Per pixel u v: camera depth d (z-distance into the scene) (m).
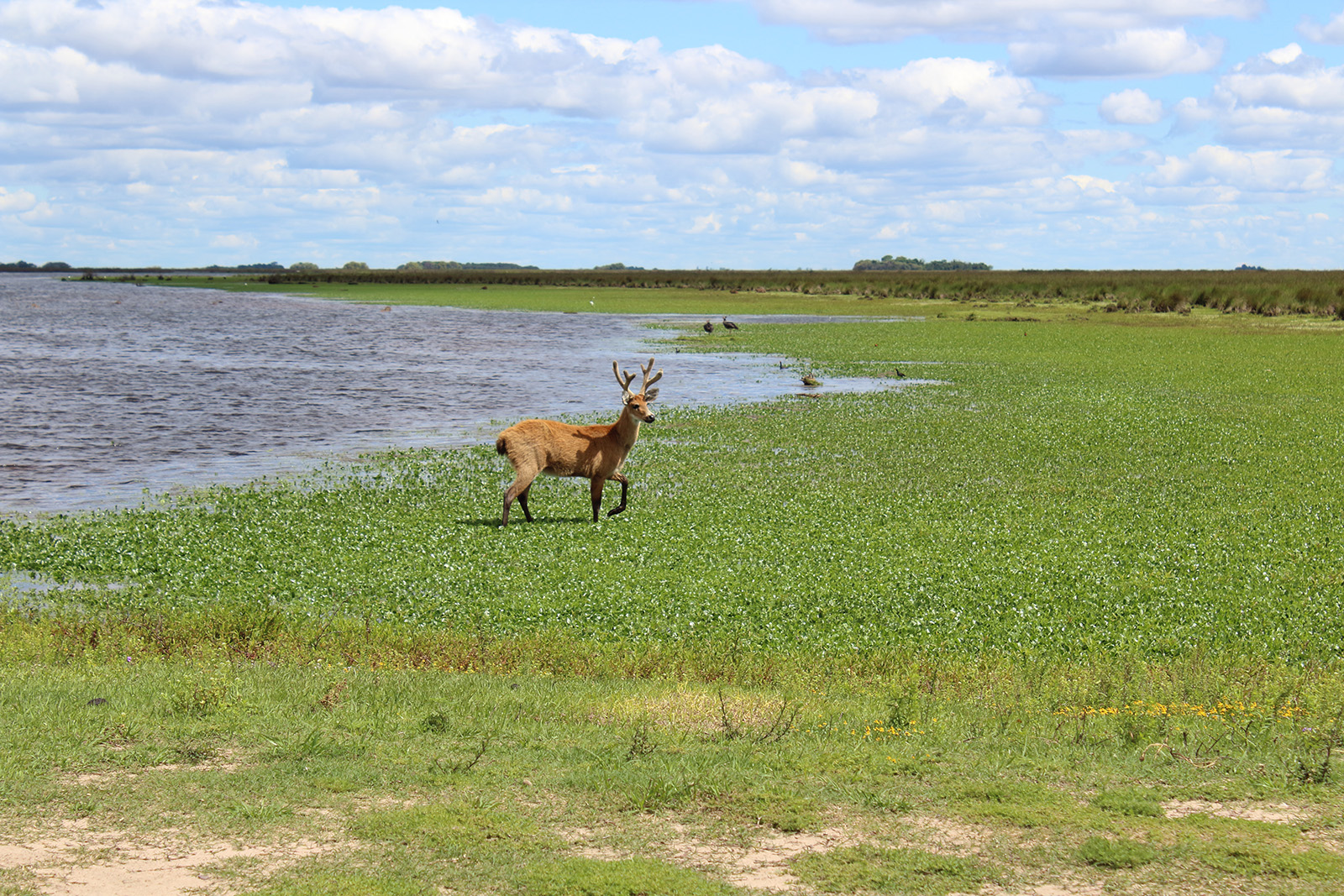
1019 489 19.05
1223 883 5.32
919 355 44.03
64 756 6.88
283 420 28.03
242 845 5.67
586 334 58.25
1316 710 8.93
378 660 10.40
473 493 18.73
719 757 7.23
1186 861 5.57
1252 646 11.20
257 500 17.97
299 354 46.69
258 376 37.84
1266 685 9.68
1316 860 5.55
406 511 17.22
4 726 7.38
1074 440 24.05
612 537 15.47
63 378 36.28
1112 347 46.22
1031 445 23.47
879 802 6.38
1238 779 6.89
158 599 12.52
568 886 5.21
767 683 9.96
